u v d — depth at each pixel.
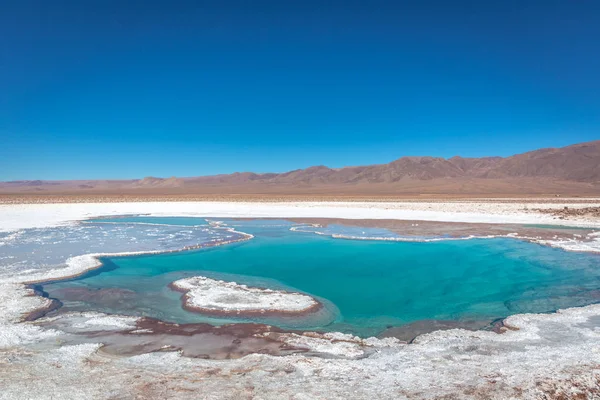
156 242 20.38
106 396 5.38
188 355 7.03
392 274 14.39
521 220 30.62
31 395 5.38
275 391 5.56
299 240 21.62
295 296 11.09
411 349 7.35
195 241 20.80
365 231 25.11
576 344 7.48
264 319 9.36
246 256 17.39
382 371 6.30
